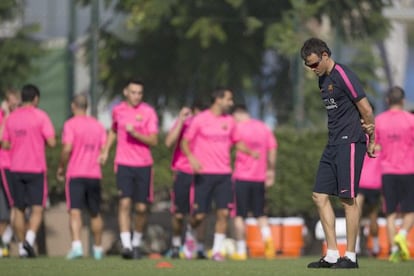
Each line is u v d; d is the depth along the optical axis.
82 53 80.62
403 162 53.09
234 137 56.47
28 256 52.81
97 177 53.91
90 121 53.81
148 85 87.81
